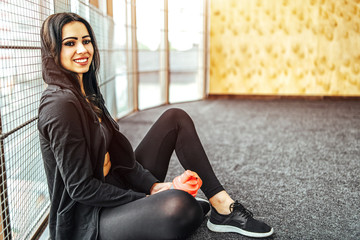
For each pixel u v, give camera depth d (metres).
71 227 1.14
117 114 4.04
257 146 3.03
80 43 1.12
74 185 1.06
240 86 5.77
